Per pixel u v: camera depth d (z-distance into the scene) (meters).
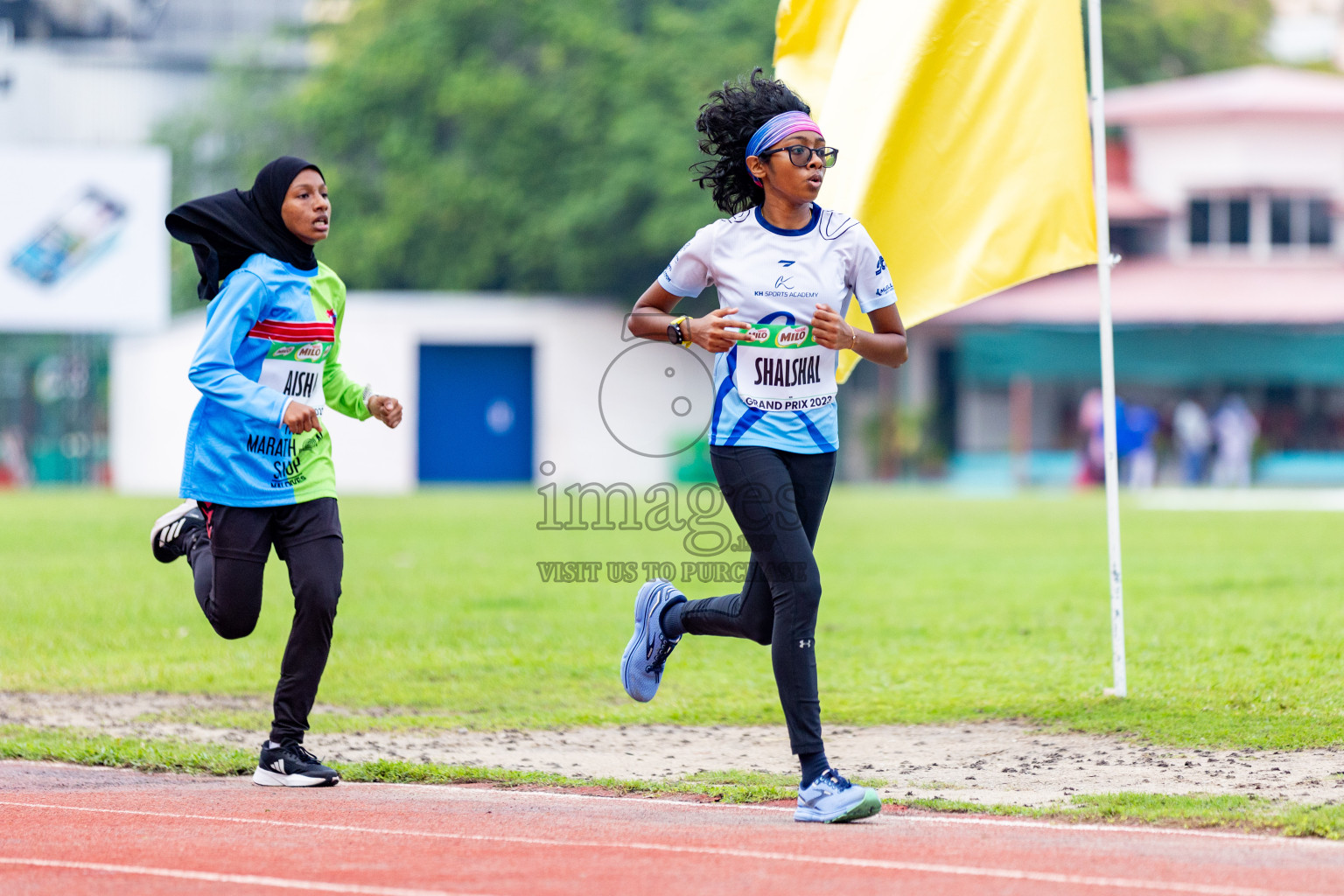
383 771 21.16
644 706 27.00
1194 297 135.75
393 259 151.50
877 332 19.67
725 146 19.36
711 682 29.58
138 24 177.62
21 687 28.97
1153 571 48.41
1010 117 25.89
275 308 20.47
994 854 16.12
